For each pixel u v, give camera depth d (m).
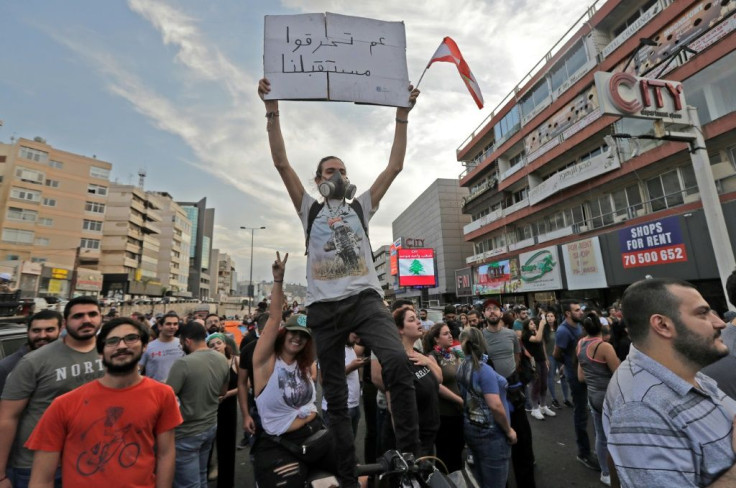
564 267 19.78
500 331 4.80
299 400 2.68
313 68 2.26
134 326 2.25
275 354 2.84
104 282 49.94
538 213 23.72
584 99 18.84
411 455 1.52
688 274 13.09
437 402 3.06
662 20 14.44
